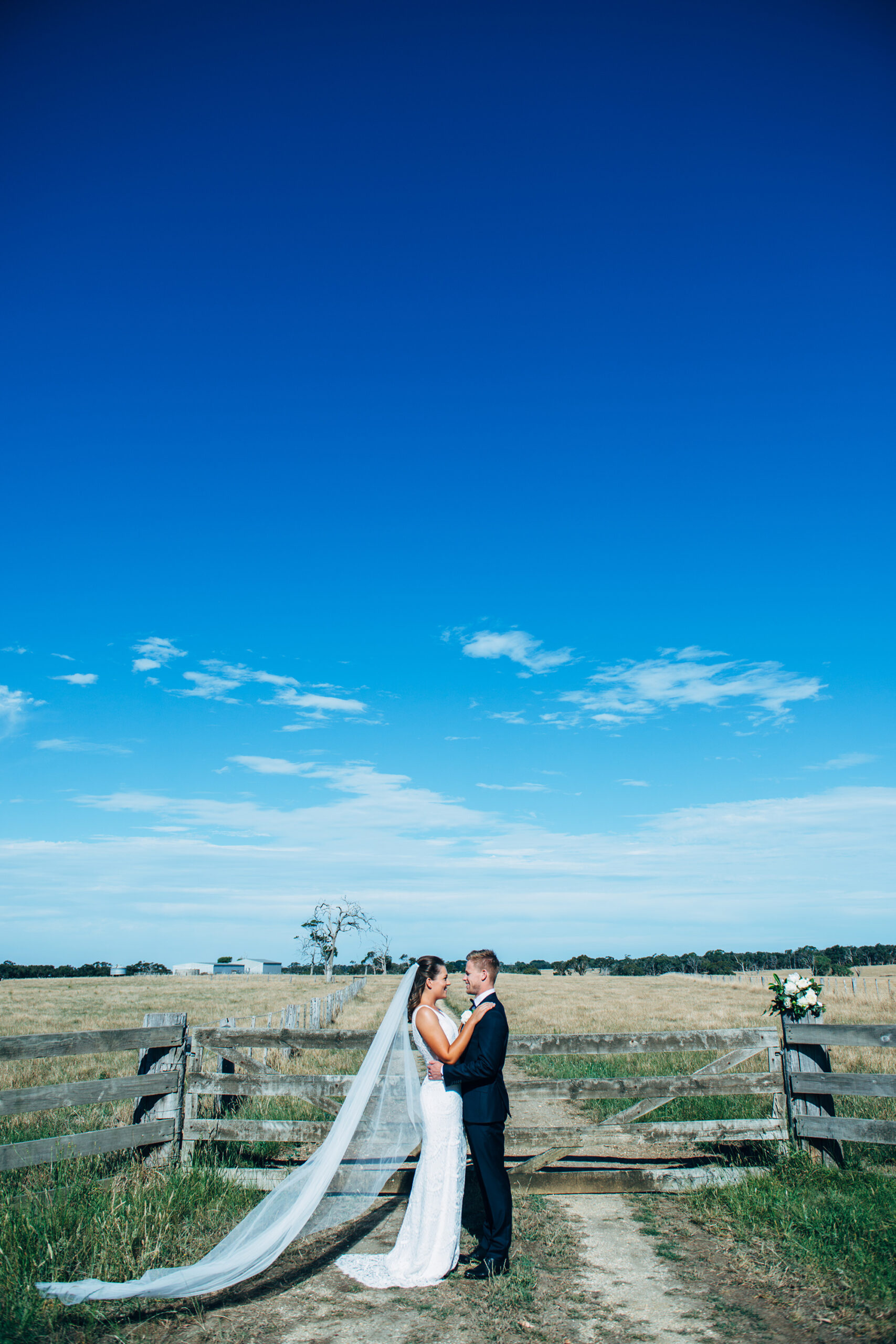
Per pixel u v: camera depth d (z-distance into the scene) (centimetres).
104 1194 623
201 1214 622
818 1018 743
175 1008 3152
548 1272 545
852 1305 479
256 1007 3250
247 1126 728
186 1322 471
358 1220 658
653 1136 713
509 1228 544
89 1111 1012
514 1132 721
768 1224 604
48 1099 627
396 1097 652
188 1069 750
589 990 4625
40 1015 2788
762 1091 736
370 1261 561
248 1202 664
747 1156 779
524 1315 479
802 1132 715
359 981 5131
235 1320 475
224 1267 500
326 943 6894
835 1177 675
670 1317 473
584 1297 505
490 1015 555
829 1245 556
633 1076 1266
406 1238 550
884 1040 696
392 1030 620
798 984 738
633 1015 2500
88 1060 1573
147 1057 739
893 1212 588
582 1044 742
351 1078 734
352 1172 644
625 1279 531
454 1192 548
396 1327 464
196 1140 737
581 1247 588
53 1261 514
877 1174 684
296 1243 607
